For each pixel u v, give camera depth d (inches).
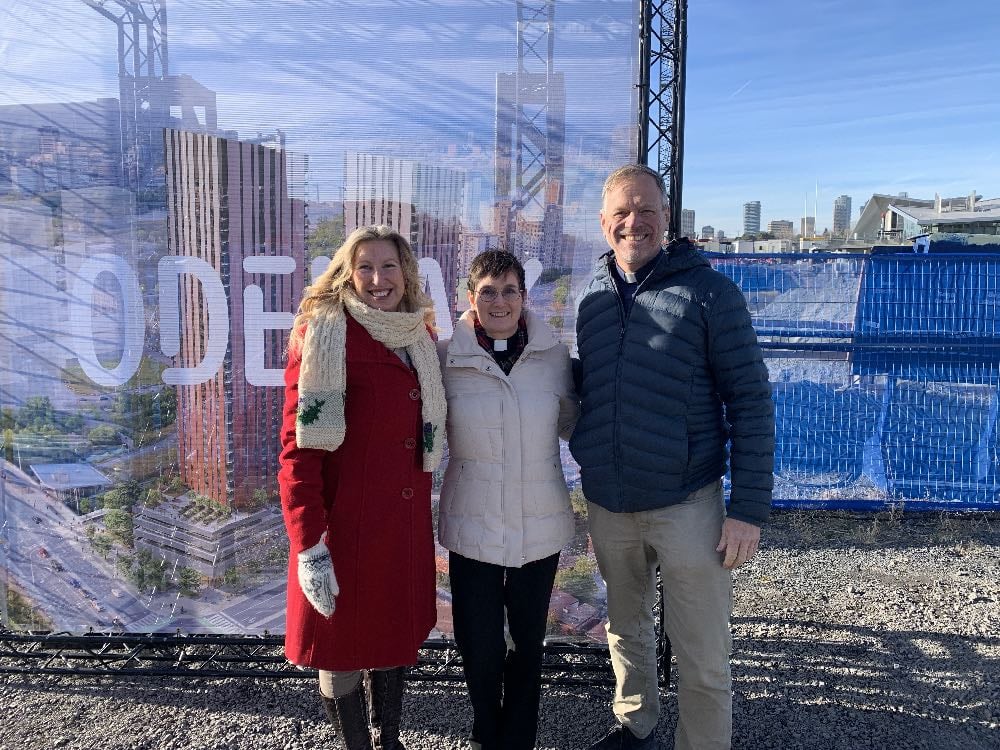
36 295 130.3
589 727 118.4
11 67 126.0
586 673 131.6
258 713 121.4
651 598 110.0
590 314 99.7
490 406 95.3
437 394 94.5
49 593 136.1
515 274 96.0
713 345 91.3
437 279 127.9
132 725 118.1
